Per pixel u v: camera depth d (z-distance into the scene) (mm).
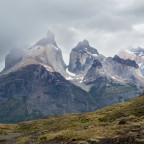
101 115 118938
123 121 66312
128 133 49094
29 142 72500
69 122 126062
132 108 89375
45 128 131125
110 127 60875
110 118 93812
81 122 113625
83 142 49219
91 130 61812
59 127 116625
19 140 92438
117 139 46500
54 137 62000
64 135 60781
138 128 52250
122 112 91062
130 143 42875
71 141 53281
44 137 65438
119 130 53719
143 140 42500
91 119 111625
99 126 73750
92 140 49000
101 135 52312
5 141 105875
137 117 71312
